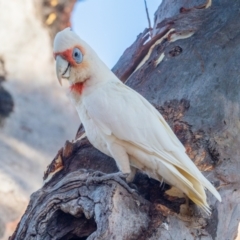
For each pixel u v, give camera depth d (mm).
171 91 8352
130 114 7160
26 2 12062
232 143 7723
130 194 6871
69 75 7496
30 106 11781
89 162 8055
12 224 10742
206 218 6910
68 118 12109
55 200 6996
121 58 9648
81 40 7520
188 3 9859
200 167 7477
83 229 7121
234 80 8266
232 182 7348
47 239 7098
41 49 12047
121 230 6555
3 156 11219
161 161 6887
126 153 7191
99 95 7332
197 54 8664
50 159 11508
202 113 7984
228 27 8906
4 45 11828
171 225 6746
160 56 8938
